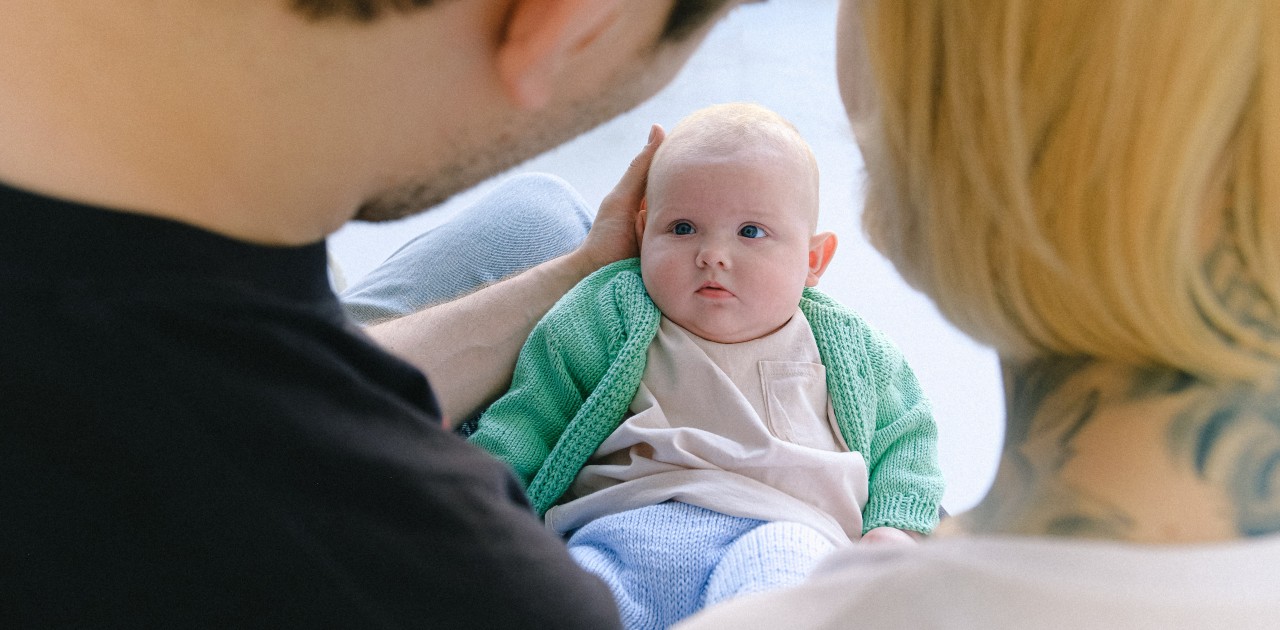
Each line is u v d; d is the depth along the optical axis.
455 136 0.54
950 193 0.49
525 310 1.62
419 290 1.75
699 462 1.40
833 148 2.21
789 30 2.58
